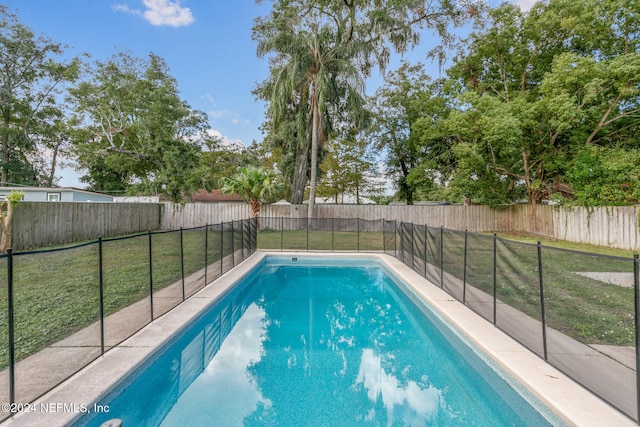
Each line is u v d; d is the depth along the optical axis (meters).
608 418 2.38
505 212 18.38
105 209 14.34
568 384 2.84
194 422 2.88
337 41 17.44
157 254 10.27
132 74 18.80
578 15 14.07
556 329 3.59
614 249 11.30
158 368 3.64
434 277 6.85
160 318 4.55
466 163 16.98
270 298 7.37
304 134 18.23
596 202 12.29
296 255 11.50
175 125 19.11
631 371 2.72
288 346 4.66
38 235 10.92
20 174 22.94
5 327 4.13
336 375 3.79
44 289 5.95
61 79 23.36
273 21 16.77
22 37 20.86
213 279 7.09
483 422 2.92
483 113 15.20
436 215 18.86
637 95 12.96
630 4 13.02
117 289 5.99
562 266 3.57
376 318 5.97
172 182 18.69
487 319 4.59
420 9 16.20
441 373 3.90
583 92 13.46
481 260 5.00
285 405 3.16
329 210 19.11
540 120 14.95
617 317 3.12
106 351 3.44
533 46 16.11
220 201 29.28
